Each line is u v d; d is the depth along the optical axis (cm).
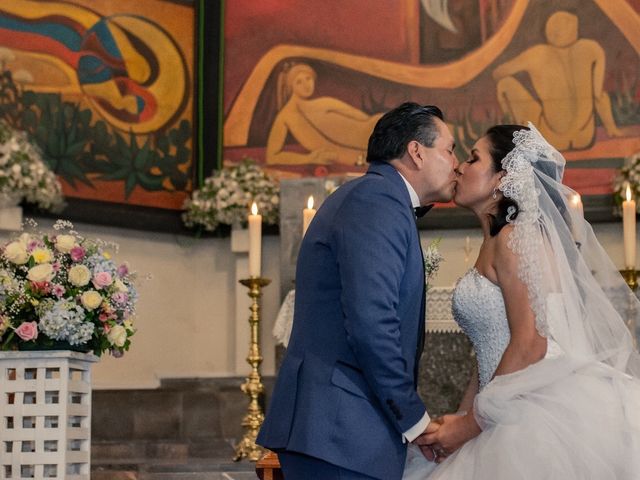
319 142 905
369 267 334
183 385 852
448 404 677
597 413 351
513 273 362
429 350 681
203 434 830
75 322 436
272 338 862
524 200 368
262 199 857
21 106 809
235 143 912
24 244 452
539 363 355
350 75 908
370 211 344
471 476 350
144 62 883
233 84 918
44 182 772
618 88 863
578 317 364
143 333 855
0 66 802
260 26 922
